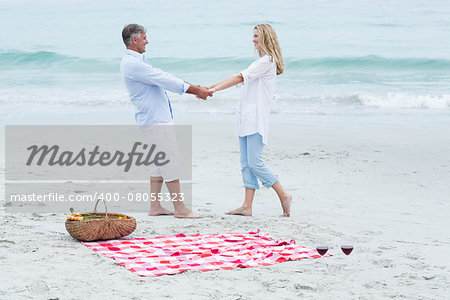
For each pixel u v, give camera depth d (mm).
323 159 9867
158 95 6215
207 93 6117
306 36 30906
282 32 32156
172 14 39656
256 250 4812
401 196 7312
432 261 4680
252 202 7004
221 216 6285
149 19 38688
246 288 3930
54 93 20438
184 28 35000
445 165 9375
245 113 6258
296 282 4062
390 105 17266
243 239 5223
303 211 6539
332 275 4262
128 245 4922
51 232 5332
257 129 6195
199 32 33656
